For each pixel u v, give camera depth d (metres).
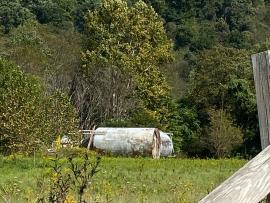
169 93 70.19
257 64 3.68
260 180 3.23
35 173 24.20
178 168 31.80
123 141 51.75
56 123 37.59
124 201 13.27
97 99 64.12
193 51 121.94
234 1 137.38
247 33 128.00
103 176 23.92
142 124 59.44
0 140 36.03
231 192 3.22
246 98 62.91
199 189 16.78
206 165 34.69
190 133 66.75
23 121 34.81
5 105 34.97
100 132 52.53
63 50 70.44
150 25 73.81
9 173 26.20
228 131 57.56
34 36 77.12
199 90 69.19
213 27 129.00
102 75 65.19
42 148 34.34
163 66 76.69
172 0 132.62
